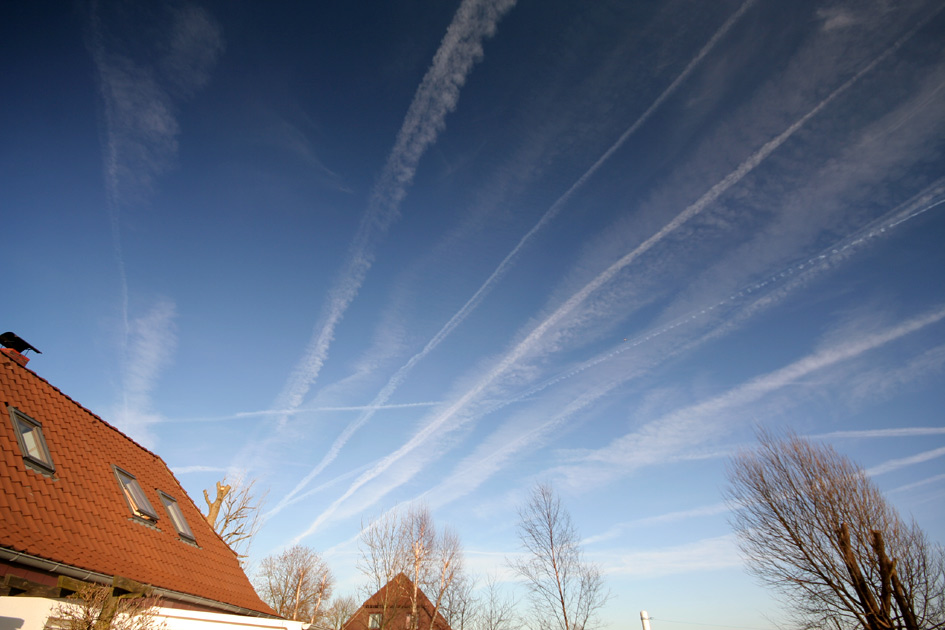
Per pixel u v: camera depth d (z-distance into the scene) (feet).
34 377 37.65
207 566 44.98
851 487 57.21
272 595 141.90
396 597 85.15
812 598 56.34
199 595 38.24
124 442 46.24
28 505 27.58
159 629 25.96
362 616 100.99
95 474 37.19
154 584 32.91
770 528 61.36
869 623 50.55
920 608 50.72
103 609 21.15
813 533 57.00
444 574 88.94
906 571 52.60
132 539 35.88
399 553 88.53
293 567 146.72
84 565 27.91
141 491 42.57
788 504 60.18
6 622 19.07
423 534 90.07
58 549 27.07
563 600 80.59
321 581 147.23
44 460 32.32
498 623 88.53
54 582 26.53
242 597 46.68
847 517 55.47
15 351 37.91
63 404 39.42
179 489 51.80
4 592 22.06
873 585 51.70
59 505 30.40
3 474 27.37
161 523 42.34
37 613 19.89
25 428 32.71
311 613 142.10
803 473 60.18
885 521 54.80
